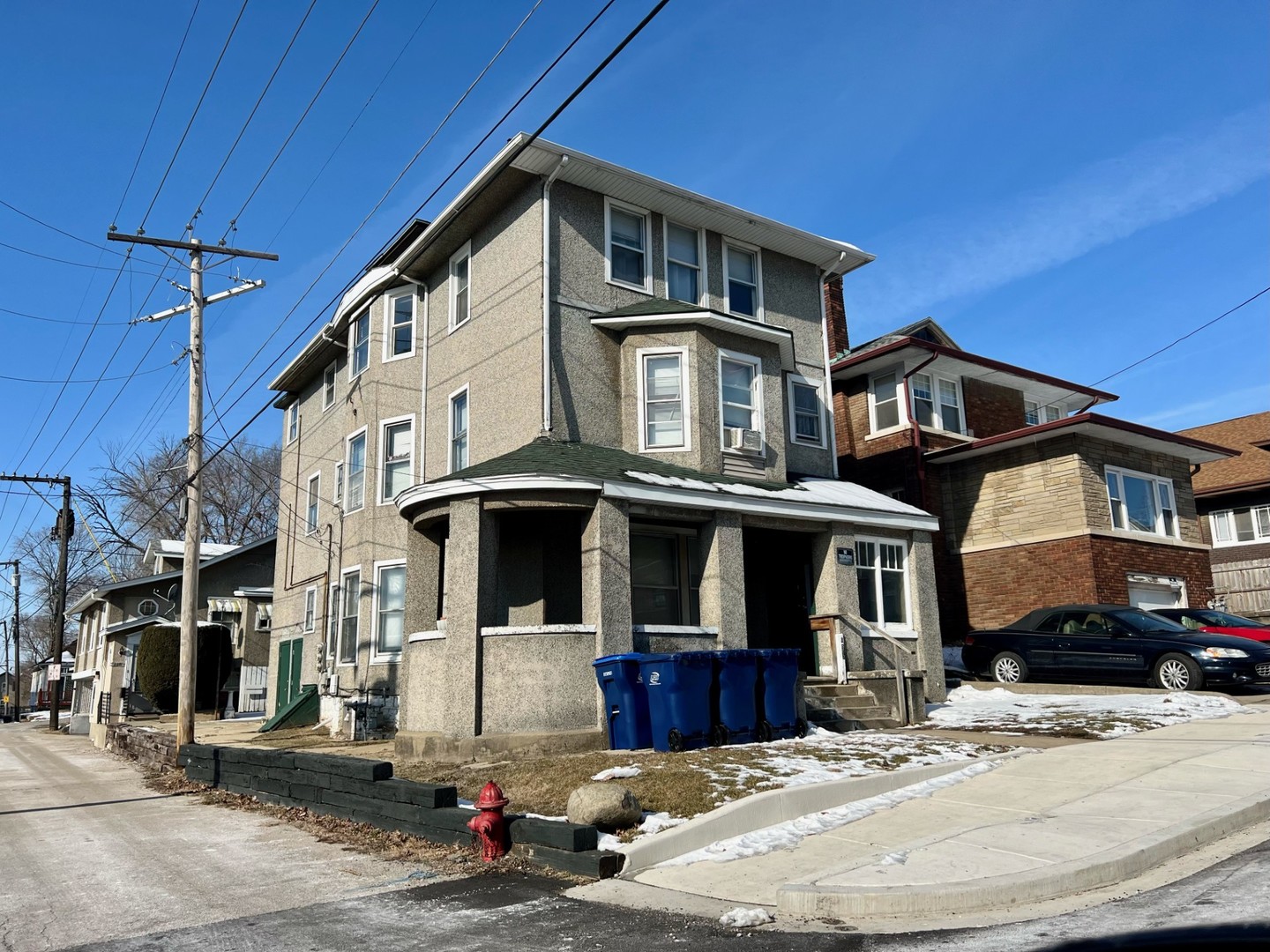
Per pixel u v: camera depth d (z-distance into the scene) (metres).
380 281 20.98
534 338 16.81
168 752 16.92
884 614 17.70
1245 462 29.52
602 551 13.62
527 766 11.54
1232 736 11.30
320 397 25.31
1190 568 23.30
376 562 20.08
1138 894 6.18
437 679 13.85
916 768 10.11
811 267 21.48
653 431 16.89
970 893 6.27
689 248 19.34
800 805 8.98
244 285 18.17
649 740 12.33
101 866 8.85
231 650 30.53
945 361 24.17
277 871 8.31
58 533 40.72
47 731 37.22
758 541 18.17
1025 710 15.26
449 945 5.89
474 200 18.03
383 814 9.77
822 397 20.89
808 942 5.73
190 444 17.00
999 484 23.05
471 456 18.23
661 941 5.87
